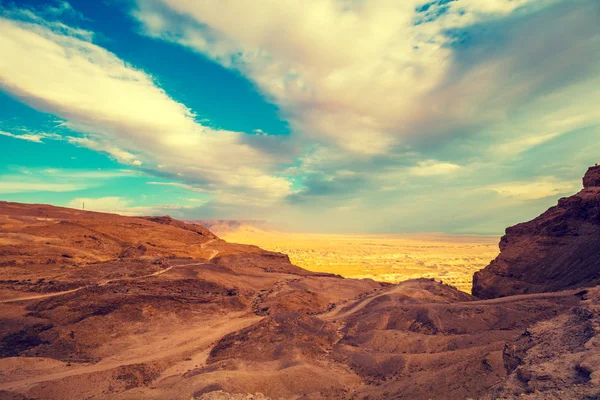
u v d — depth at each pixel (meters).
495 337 47.09
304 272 121.31
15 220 104.81
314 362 49.62
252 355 50.72
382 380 43.41
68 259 85.06
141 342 57.88
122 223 119.62
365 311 74.88
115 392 40.12
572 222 86.44
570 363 21.00
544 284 78.50
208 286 84.94
